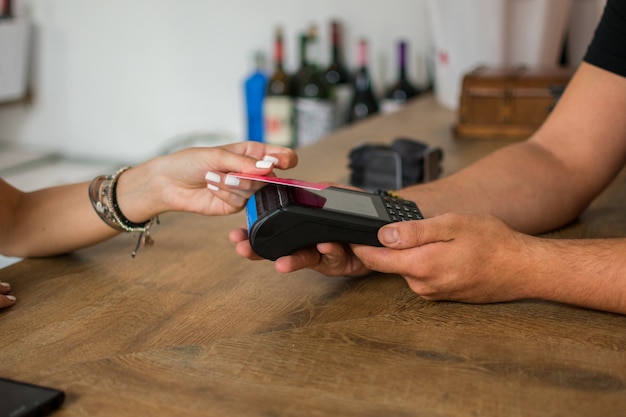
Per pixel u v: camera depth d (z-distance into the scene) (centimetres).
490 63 216
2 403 66
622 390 70
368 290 95
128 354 78
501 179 114
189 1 280
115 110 302
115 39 294
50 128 312
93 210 104
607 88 116
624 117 116
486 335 82
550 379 72
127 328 84
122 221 104
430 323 85
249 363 76
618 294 85
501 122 189
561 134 119
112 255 108
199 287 96
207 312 89
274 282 98
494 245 87
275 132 248
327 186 84
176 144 288
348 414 66
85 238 106
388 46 262
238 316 87
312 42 263
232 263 104
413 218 91
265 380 72
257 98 269
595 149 116
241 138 287
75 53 301
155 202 102
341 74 263
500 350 78
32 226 106
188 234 117
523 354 77
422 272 85
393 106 239
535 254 87
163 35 287
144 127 300
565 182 115
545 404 68
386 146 142
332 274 96
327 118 243
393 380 72
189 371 74
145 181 102
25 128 316
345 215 86
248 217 88
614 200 133
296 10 269
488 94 188
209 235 117
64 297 93
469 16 213
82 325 85
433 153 140
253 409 67
